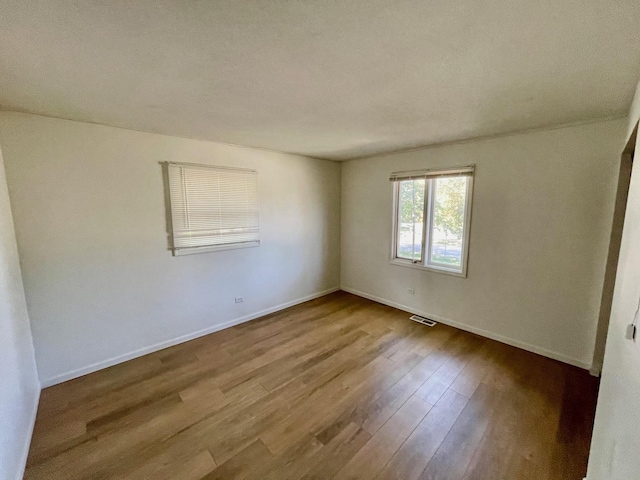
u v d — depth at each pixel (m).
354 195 4.61
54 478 1.58
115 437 1.85
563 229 2.64
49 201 2.30
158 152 2.85
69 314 2.45
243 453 1.73
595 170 2.44
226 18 1.09
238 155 3.48
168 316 3.05
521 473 1.59
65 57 1.37
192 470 1.62
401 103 2.03
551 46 1.29
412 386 2.37
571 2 1.00
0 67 1.45
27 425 1.82
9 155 2.12
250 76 1.61
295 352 2.94
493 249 3.11
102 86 1.71
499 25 1.14
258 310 3.88
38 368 2.32
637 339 0.93
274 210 3.92
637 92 1.65
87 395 2.27
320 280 4.71
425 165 3.62
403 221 4.06
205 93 1.84
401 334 3.33
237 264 3.59
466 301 3.39
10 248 1.95
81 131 2.42
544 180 2.71
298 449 1.76
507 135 2.90
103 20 1.09
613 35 1.20
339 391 2.31
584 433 1.85
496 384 2.38
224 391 2.31
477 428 1.91
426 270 3.77
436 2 1.01
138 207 2.77
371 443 1.80
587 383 2.38
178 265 3.08
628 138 1.94
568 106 2.08
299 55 1.38
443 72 1.56
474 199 3.21
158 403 2.18
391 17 1.09
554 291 2.74
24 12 1.02
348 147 3.61
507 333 3.08
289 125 2.58
